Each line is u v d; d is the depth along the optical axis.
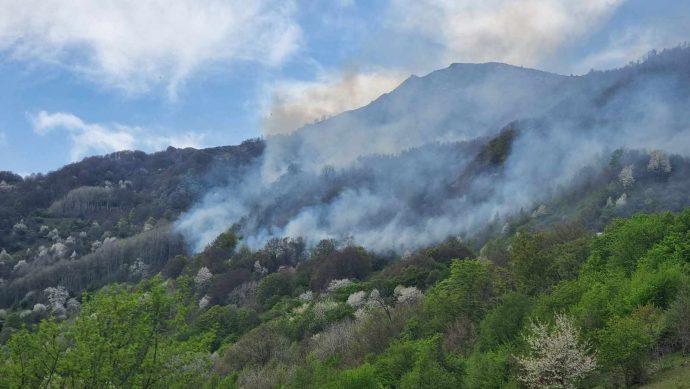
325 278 125.19
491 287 63.97
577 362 33.31
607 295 43.62
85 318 25.11
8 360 23.66
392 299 93.88
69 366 23.20
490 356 41.16
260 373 57.12
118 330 25.30
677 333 36.84
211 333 28.86
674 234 55.66
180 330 27.97
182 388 26.64
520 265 63.56
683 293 38.25
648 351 36.75
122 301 25.59
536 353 36.03
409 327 63.56
